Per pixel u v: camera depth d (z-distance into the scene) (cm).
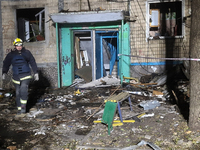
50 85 864
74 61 883
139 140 375
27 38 927
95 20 761
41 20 925
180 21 823
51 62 860
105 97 672
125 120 455
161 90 709
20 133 441
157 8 834
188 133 376
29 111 570
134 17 797
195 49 364
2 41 878
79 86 787
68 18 764
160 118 455
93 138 393
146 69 808
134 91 700
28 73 526
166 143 357
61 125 472
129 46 809
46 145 386
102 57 883
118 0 804
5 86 882
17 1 859
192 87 378
